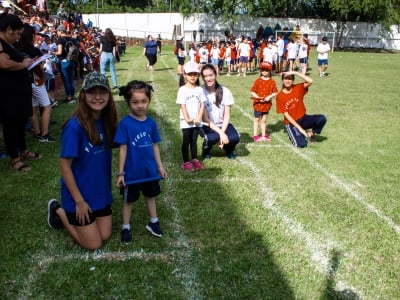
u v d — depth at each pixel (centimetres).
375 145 618
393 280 288
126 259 303
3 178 448
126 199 318
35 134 598
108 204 317
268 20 3803
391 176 491
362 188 452
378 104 961
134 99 317
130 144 315
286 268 297
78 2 4722
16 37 450
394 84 1345
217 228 351
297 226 360
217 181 459
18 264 292
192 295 266
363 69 1891
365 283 284
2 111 449
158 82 1259
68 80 870
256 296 266
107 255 307
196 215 374
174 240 330
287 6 3925
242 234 343
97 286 271
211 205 396
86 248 312
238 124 746
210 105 515
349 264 305
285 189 442
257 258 308
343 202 413
